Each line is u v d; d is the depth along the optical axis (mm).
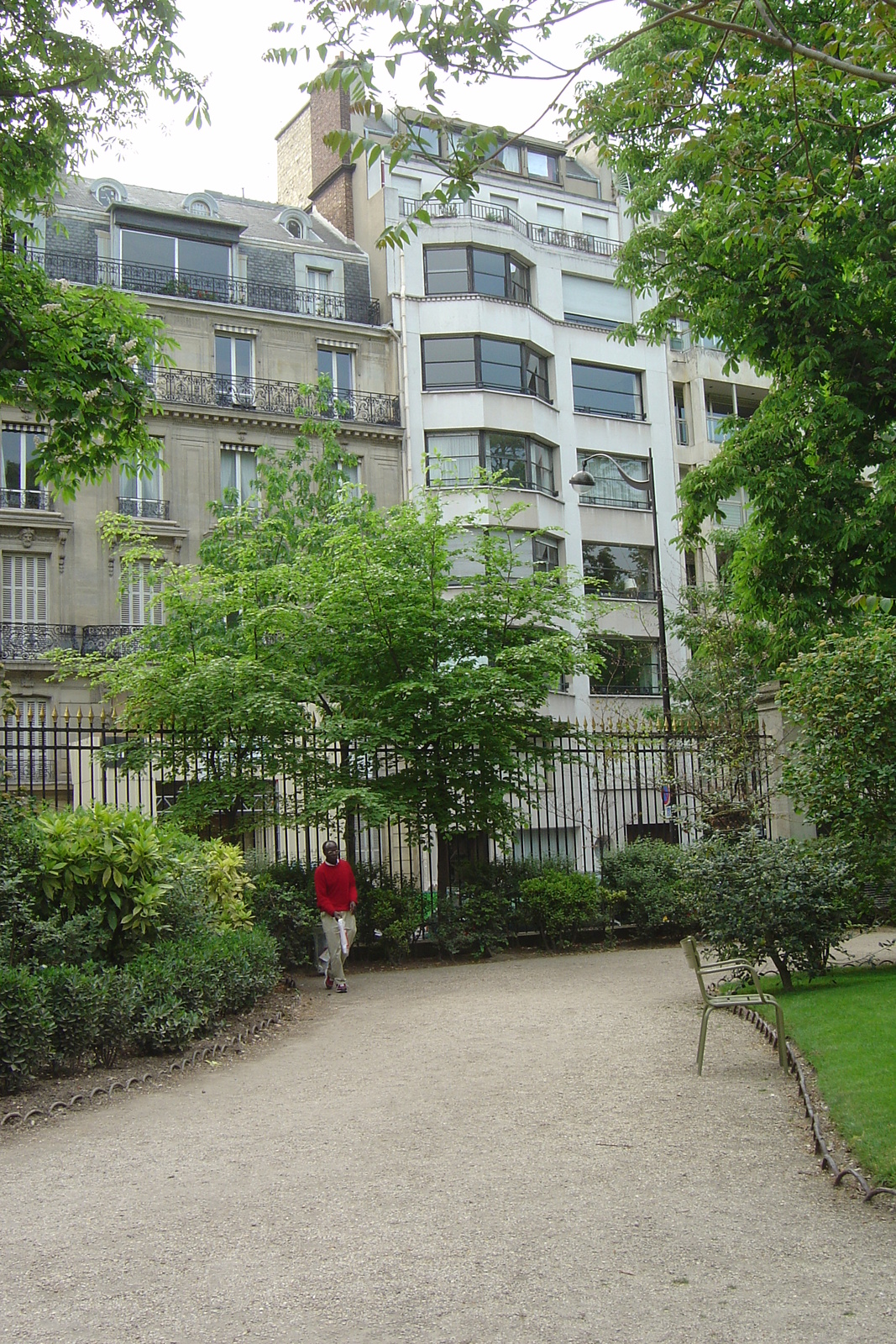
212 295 35219
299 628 16516
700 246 17812
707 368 42094
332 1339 4113
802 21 14852
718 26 6684
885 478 15945
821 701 12188
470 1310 4344
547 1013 11164
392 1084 8227
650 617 38250
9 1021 7930
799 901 10875
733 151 9133
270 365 35469
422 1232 5191
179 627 16953
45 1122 7297
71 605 31547
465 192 7375
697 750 19531
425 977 14922
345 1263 4852
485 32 6656
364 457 35750
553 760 17938
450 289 37406
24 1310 4410
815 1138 6227
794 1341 4027
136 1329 4227
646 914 17906
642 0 6758
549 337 38750
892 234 15391
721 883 11164
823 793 12203
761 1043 9219
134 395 13125
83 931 9578
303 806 17031
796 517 17359
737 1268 4707
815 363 16438
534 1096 7715
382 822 16094
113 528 18031
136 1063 8906
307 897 15477
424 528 17062
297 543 23875
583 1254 4887
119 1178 6102
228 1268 4820
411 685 15766
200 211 36125
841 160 10828
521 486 36594
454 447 36344
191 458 33594
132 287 34125
